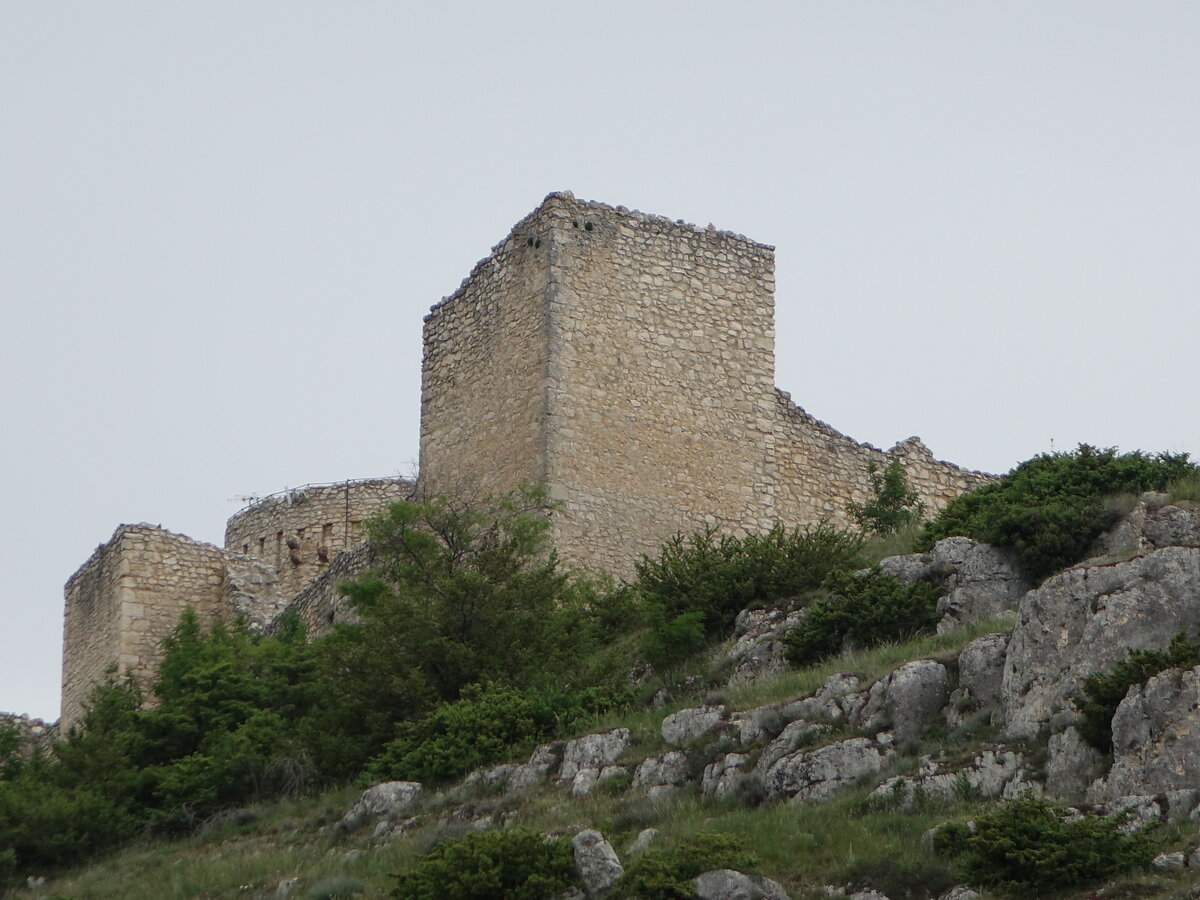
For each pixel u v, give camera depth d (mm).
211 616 127125
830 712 70500
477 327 110188
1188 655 62750
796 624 84312
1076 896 56219
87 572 132125
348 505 141625
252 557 134500
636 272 108812
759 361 111688
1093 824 57500
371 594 95250
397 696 88312
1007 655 67875
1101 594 66812
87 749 95250
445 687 89250
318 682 96375
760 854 62156
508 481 105062
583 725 80250
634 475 105250
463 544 98188
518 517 97938
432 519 98875
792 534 99688
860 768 66938
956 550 83000
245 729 92375
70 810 87625
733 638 88000
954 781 64062
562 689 84812
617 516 104000
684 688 83562
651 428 106688
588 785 73438
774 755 69375
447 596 90500
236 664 102188
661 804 69312
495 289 109562
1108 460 90562
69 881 83188
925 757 66125
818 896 59219
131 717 99188
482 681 87312
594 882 62031
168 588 126500
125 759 94125
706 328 110375
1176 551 67438
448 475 109125
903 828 62250
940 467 119750
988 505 91625
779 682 76625
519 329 107062
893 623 80000
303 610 120562
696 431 108188
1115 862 56750
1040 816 58688
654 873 60562
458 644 89000
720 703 76438
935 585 81938
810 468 112438
